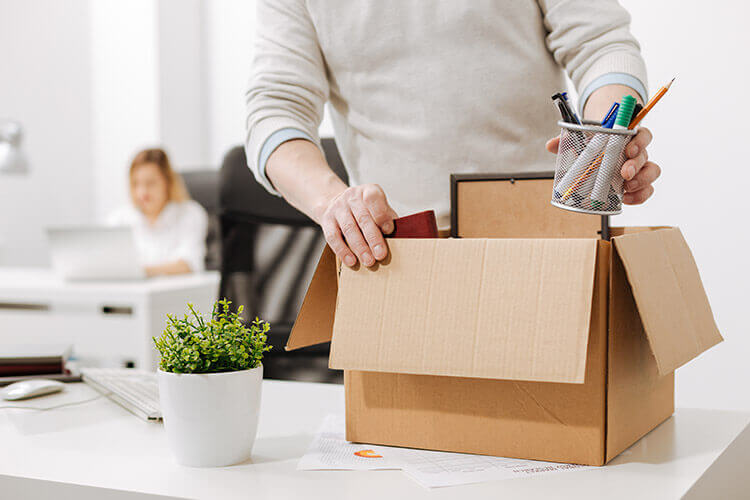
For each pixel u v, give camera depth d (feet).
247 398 2.41
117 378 3.66
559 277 2.24
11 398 3.36
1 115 13.80
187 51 13.11
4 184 13.70
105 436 2.78
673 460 2.37
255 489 2.19
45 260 13.76
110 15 13.24
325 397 3.40
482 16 3.57
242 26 12.84
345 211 2.51
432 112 3.69
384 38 3.69
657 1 8.33
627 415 2.48
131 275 8.75
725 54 8.07
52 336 8.11
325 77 3.93
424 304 2.39
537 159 3.80
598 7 3.46
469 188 3.15
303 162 3.26
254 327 2.52
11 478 2.34
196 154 13.25
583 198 2.34
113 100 13.33
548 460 2.37
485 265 2.34
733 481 2.61
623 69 3.20
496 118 3.67
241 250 6.35
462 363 2.29
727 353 8.16
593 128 2.27
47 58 13.73
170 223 11.10
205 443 2.37
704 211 8.27
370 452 2.52
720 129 8.16
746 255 8.10
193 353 2.35
